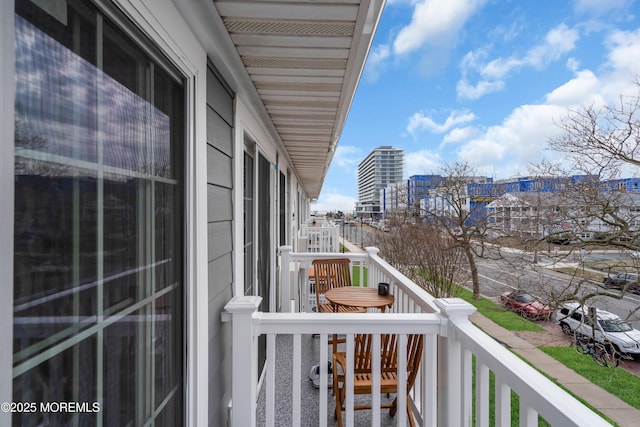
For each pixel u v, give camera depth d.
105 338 0.74
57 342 0.60
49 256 0.58
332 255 3.69
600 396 4.74
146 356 0.93
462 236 9.05
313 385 2.40
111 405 0.76
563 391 0.85
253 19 1.25
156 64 1.00
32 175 0.54
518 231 7.18
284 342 3.16
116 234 0.78
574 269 5.84
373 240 13.52
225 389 1.69
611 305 5.88
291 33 1.35
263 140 2.91
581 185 5.78
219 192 1.63
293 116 2.57
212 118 1.52
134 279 0.86
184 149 1.20
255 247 2.57
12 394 0.51
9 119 0.50
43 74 0.57
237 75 1.75
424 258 9.16
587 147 5.68
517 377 0.94
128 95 0.84
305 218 14.12
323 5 1.16
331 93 2.05
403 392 1.52
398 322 1.48
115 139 0.78
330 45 1.45
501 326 7.29
